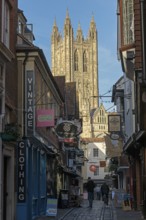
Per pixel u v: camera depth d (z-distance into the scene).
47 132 28.94
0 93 17.91
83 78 143.38
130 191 32.16
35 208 23.34
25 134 21.38
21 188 20.48
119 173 50.47
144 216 21.16
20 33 24.83
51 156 30.45
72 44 143.88
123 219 21.80
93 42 145.38
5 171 19.42
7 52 17.95
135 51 19.89
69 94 51.34
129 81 30.28
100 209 30.69
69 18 144.12
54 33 148.50
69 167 45.94
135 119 24.64
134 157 27.98
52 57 148.38
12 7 20.36
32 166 21.98
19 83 21.83
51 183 30.53
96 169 98.50
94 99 141.12
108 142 37.19
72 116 47.38
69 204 32.81
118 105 43.09
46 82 27.80
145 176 21.42
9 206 19.33
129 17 22.00
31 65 21.97
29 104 21.67
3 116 17.70
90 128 126.31
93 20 146.12
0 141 17.34
